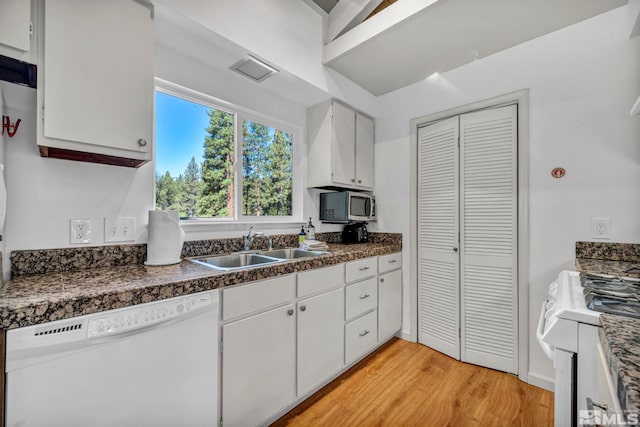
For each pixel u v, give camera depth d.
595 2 1.59
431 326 2.41
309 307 1.68
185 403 1.12
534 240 1.90
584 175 1.74
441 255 2.35
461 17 1.70
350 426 1.50
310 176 2.53
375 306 2.26
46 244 1.24
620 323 0.69
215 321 1.22
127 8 1.22
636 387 0.40
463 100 2.24
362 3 1.98
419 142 2.54
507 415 1.58
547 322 0.99
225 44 1.62
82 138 1.11
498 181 2.06
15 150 1.17
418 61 2.18
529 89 1.93
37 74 1.02
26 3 0.98
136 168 1.51
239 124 2.11
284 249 2.19
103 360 0.92
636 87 1.60
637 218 1.59
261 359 1.41
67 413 0.85
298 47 2.00
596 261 1.61
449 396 1.75
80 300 0.88
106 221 1.40
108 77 1.17
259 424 1.41
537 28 1.81
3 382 0.76
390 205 2.72
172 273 1.25
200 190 1.92
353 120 2.60
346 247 2.36
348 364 1.99
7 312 0.77
